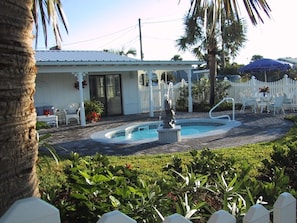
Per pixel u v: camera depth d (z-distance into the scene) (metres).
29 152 1.59
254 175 4.61
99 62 14.38
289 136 8.51
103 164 3.49
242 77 28.06
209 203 2.44
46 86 16.12
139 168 5.89
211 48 17.73
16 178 1.51
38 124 4.43
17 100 1.51
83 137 10.80
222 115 14.93
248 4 3.41
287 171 3.80
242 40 17.88
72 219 2.34
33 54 1.64
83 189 2.31
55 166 5.84
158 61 16.09
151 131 13.23
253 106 15.96
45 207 1.13
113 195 2.28
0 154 1.45
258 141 8.38
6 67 1.45
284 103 15.04
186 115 15.96
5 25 1.44
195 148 7.96
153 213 2.05
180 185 2.64
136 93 18.75
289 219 1.78
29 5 1.60
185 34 18.62
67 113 16.05
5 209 1.45
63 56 17.84
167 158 6.79
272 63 18.00
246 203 2.06
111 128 12.81
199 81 20.05
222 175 2.85
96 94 17.55
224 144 8.27
